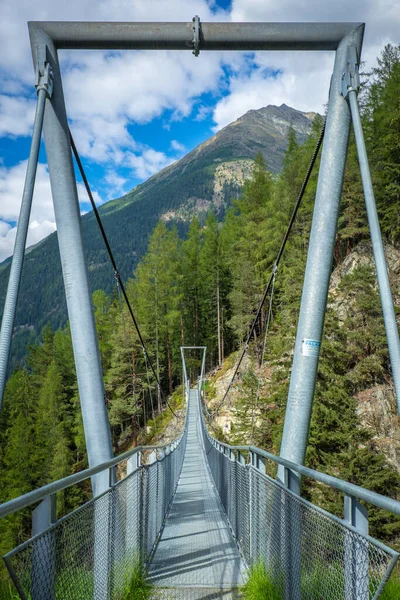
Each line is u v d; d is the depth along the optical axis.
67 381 53.62
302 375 3.92
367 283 22.33
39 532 2.28
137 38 4.04
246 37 4.06
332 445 16.62
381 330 20.86
